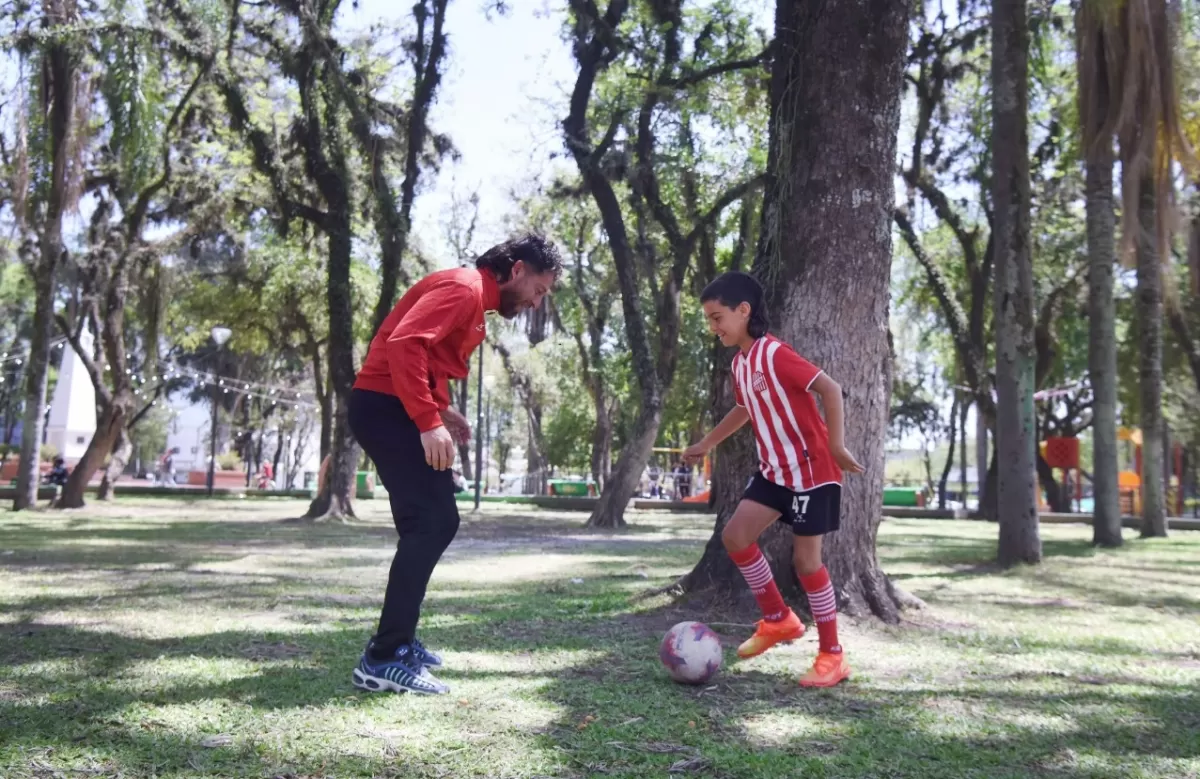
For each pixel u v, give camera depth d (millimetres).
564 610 5797
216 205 19188
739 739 3018
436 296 3566
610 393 35625
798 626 4160
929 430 41219
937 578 8672
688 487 35812
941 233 26000
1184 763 2850
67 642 4418
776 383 3938
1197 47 13406
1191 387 26797
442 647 4504
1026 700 3639
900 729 3170
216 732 2953
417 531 3619
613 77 17641
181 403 53812
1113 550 12789
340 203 17359
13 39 16109
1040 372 24469
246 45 17906
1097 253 13344
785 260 5711
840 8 5691
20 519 16156
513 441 61094
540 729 3064
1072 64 17234
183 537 12367
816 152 5656
